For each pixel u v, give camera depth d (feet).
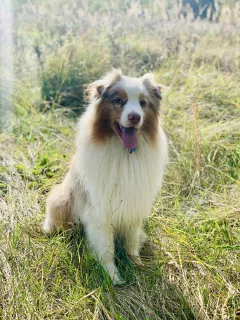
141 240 3.63
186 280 3.11
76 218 3.58
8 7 8.71
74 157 3.60
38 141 5.44
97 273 3.17
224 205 3.90
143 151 3.19
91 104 3.21
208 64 7.26
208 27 8.41
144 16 9.29
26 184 4.42
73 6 9.09
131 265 3.34
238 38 7.87
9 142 5.43
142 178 3.21
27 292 2.89
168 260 3.36
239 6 8.26
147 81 3.24
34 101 6.68
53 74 7.12
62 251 3.28
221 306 2.92
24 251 3.34
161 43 8.07
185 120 5.45
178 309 2.92
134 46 7.98
